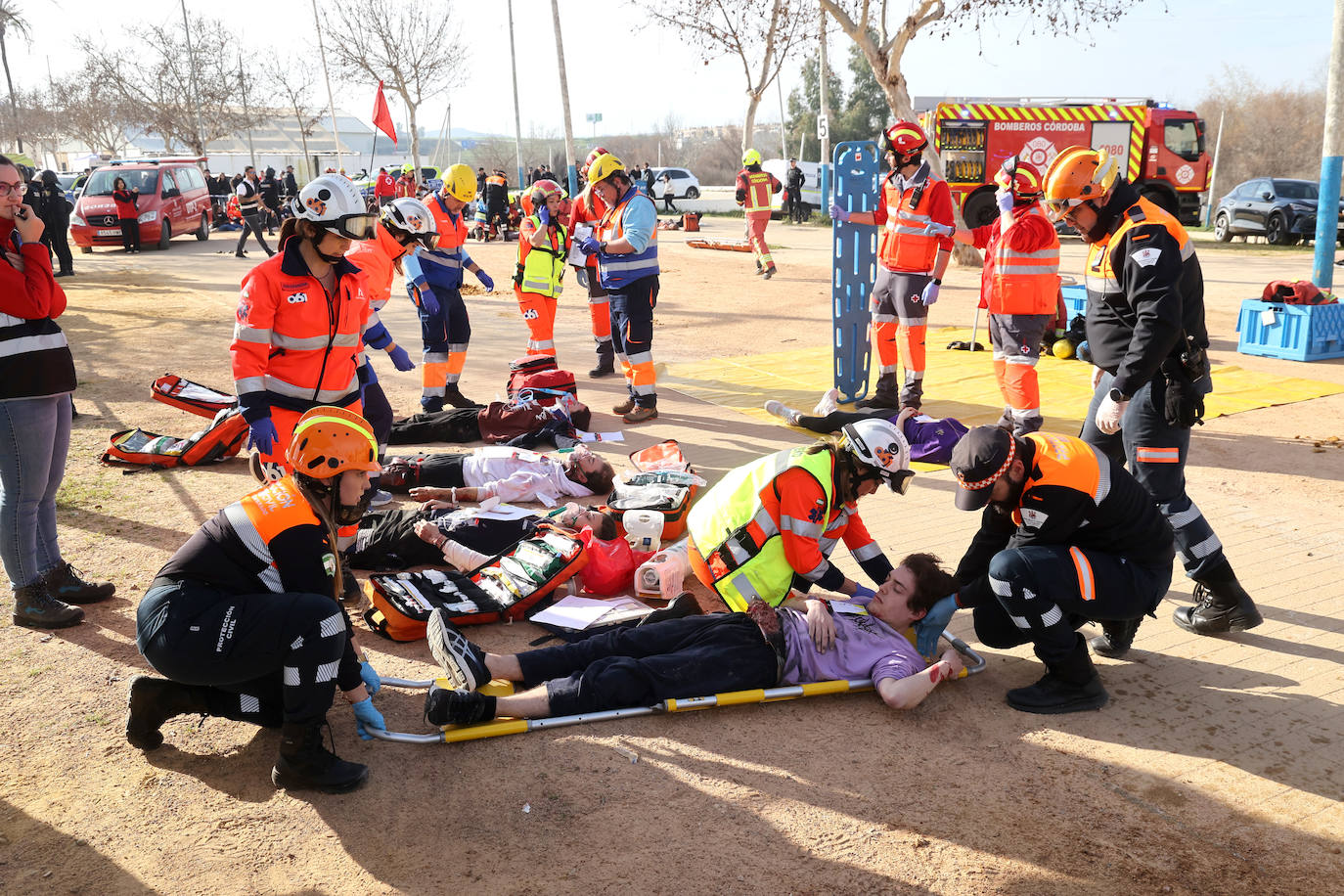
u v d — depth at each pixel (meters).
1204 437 8.02
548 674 4.08
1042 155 23.05
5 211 4.30
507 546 5.38
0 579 5.27
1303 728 3.90
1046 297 7.23
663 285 18.44
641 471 6.62
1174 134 23.56
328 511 3.55
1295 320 10.80
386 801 3.43
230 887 3.00
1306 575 5.37
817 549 4.32
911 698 3.93
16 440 4.52
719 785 3.52
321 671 3.39
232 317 14.23
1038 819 3.34
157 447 7.29
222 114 50.38
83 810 3.37
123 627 4.74
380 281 6.98
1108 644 4.51
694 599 4.56
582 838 3.23
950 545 5.79
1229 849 3.20
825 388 9.88
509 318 14.75
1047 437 4.07
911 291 8.34
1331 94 12.24
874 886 3.01
